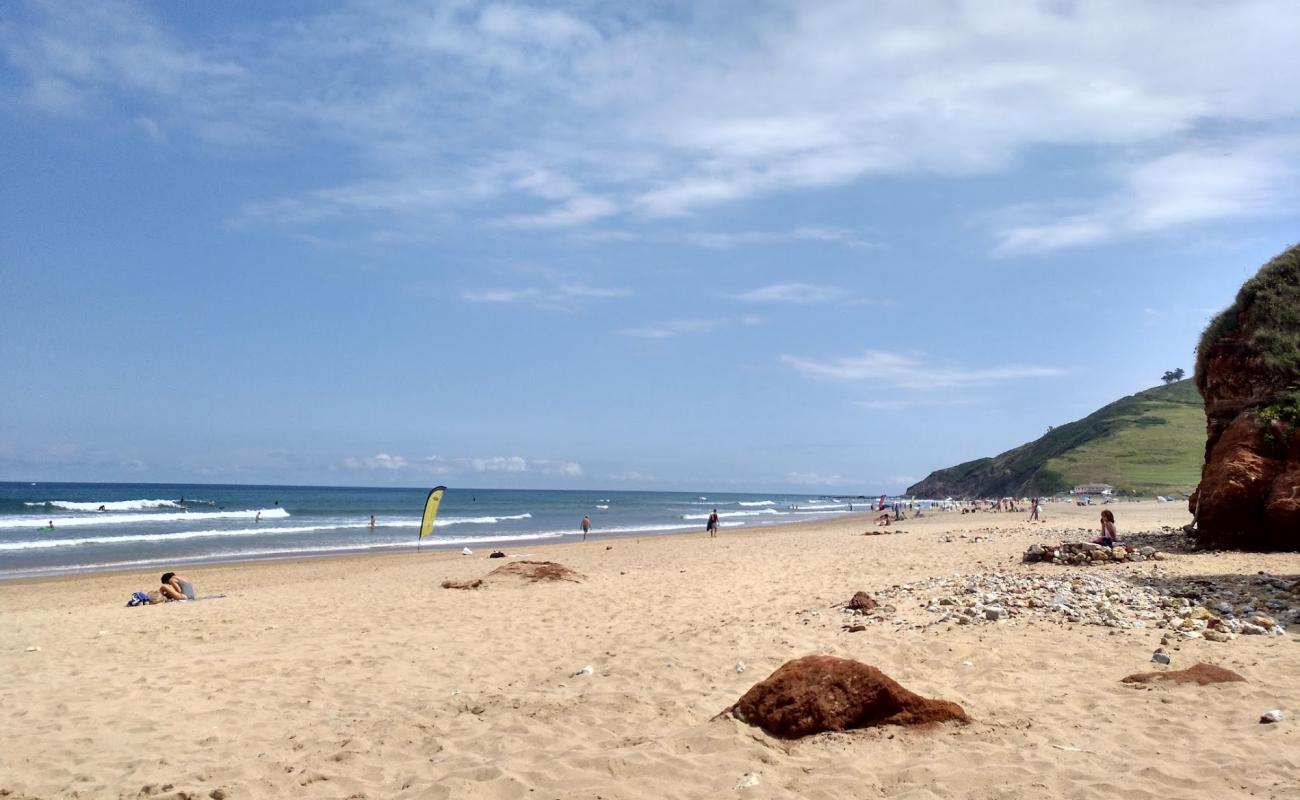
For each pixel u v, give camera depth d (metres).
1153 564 13.77
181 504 75.69
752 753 5.53
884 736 5.71
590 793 4.96
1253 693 6.28
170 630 12.16
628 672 8.19
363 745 6.22
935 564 16.69
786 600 12.96
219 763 6.01
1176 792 4.63
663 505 113.00
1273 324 16.81
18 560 30.52
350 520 60.44
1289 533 14.47
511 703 7.14
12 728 7.08
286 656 9.99
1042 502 75.38
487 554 30.41
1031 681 7.07
